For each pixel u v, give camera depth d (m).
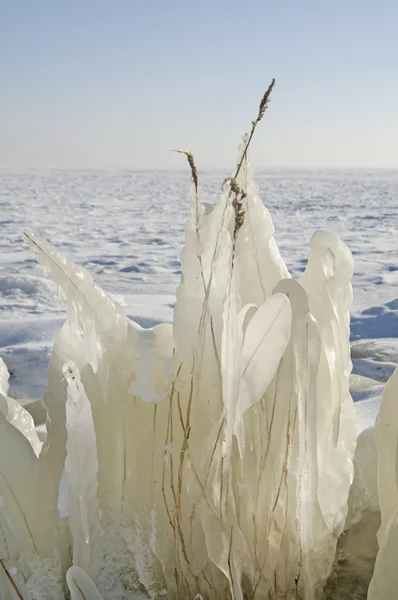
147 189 52.53
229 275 1.16
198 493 1.20
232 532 1.16
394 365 4.61
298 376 1.21
